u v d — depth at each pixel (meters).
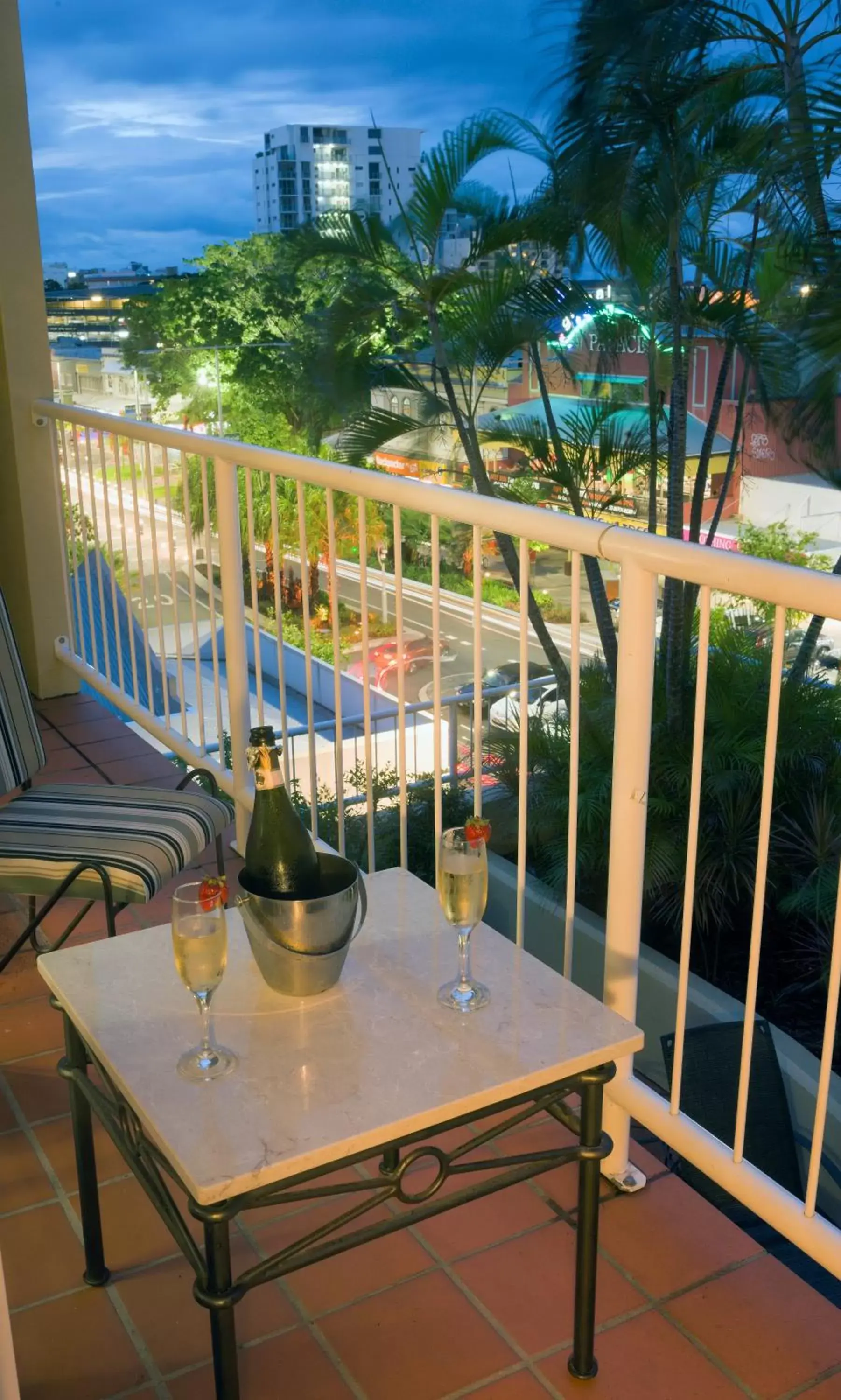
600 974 7.40
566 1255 1.81
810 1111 5.72
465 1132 2.08
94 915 2.92
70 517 4.21
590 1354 1.57
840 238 8.95
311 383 10.84
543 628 8.77
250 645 10.80
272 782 1.49
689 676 7.79
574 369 10.30
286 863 1.48
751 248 9.69
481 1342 1.65
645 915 7.98
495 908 8.02
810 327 9.09
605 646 8.55
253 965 1.56
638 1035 1.39
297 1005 1.46
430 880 7.83
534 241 10.18
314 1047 1.37
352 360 10.76
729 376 10.06
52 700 4.52
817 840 7.12
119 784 3.30
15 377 4.18
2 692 2.60
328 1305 1.72
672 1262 1.79
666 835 7.42
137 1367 1.62
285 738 2.74
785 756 7.33
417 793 8.20
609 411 10.23
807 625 7.77
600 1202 1.89
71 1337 1.67
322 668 10.98
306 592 2.54
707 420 10.18
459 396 10.73
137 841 2.25
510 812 8.06
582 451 10.27
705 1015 6.47
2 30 3.93
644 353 10.12
